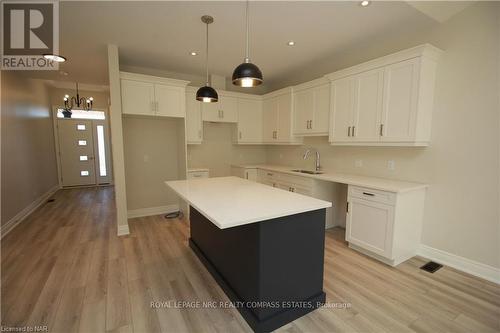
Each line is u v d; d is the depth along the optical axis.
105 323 1.74
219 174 4.96
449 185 2.51
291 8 2.28
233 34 2.82
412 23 2.57
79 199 5.49
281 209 1.69
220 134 4.91
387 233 2.49
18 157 4.08
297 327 1.72
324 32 2.78
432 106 2.58
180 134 4.24
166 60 3.72
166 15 2.40
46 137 5.74
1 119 3.56
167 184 2.67
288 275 1.77
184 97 3.90
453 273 2.39
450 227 2.53
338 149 3.70
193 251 2.90
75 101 6.28
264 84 5.24
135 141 4.18
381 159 3.11
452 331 1.66
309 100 3.77
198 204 1.82
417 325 1.72
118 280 2.28
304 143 4.32
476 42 2.26
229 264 2.08
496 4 2.14
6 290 2.11
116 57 3.15
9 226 3.61
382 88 2.70
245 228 1.78
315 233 1.88
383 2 2.20
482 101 2.25
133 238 3.28
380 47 3.06
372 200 2.62
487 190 2.27
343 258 2.70
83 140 6.84
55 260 2.65
